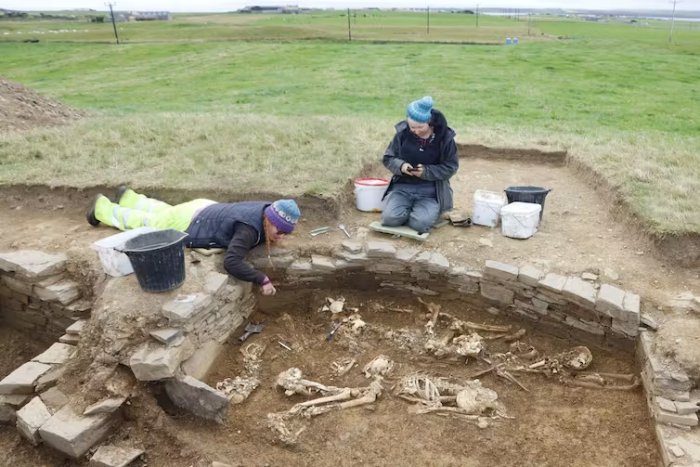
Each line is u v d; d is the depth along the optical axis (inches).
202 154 288.8
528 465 140.9
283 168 266.7
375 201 239.9
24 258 196.2
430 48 1068.5
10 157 289.7
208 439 148.9
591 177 277.7
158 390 156.6
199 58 1016.2
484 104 553.0
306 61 933.2
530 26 1868.8
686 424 140.0
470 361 177.0
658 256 195.5
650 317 167.3
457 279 197.5
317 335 193.0
